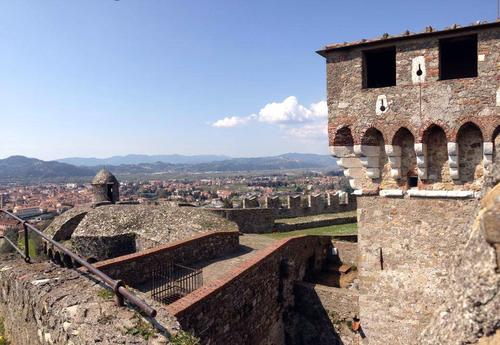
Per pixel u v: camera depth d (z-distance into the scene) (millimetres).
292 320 17172
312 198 34344
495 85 11500
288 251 18406
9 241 11180
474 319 8547
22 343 8766
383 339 14016
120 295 7512
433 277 13078
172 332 7039
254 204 32156
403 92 12820
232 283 12664
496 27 11406
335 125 14031
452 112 12102
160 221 26016
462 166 12516
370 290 14172
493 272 8430
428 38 12367
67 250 8367
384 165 13836
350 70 13688
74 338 6879
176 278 14953
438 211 12906
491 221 8516
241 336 13250
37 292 8234
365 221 14164
